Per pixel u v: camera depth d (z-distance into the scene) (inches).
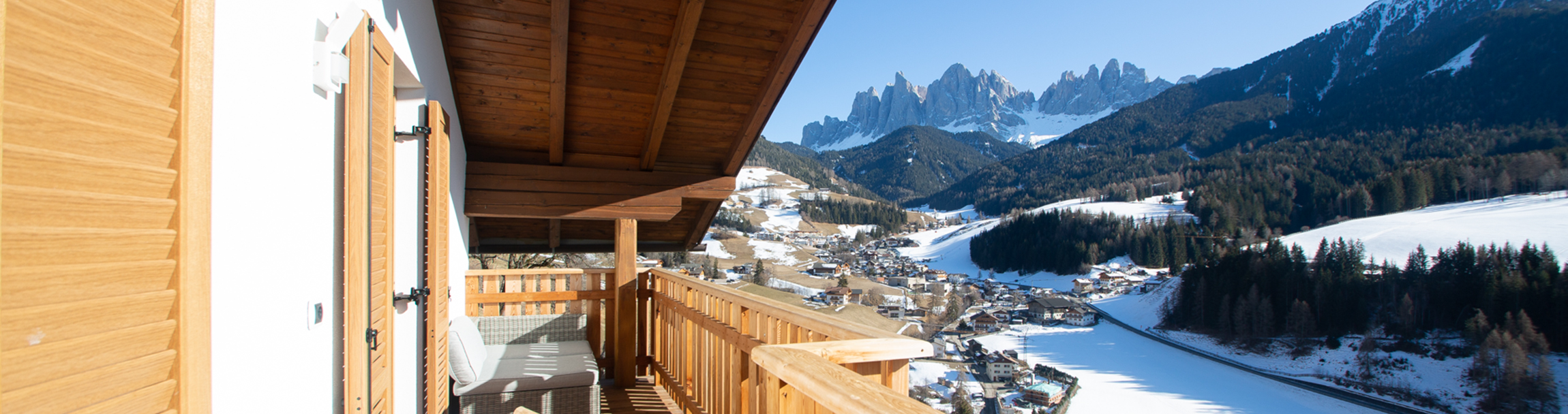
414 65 111.7
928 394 1205.1
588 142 192.7
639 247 266.1
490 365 141.6
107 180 35.1
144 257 38.2
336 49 68.1
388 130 92.7
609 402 162.1
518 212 184.2
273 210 54.3
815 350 53.3
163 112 39.6
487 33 147.2
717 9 149.6
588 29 150.5
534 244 244.2
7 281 29.4
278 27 54.4
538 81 163.8
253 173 50.1
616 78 167.3
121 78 35.9
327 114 68.2
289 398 58.4
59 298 32.3
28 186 30.4
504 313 181.9
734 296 107.1
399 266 110.1
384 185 91.8
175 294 40.9
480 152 186.7
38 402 31.2
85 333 33.8
